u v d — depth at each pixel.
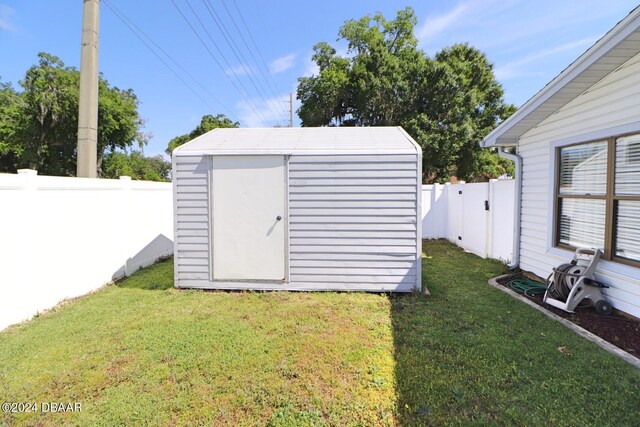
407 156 4.42
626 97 3.49
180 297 4.46
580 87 4.01
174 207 4.72
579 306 3.93
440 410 2.11
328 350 2.93
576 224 4.41
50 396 2.32
